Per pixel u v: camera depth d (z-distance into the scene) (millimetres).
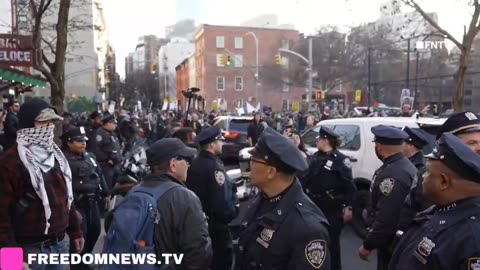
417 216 2297
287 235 2328
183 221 2709
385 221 3688
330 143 5223
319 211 2469
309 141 8797
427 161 2186
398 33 27516
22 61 8469
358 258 6199
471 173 1971
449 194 2039
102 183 5867
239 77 63688
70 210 3963
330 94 62219
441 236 1994
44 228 3354
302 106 55688
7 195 3191
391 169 3793
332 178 5109
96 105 40219
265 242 2383
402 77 36156
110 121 7734
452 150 2008
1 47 8391
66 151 5168
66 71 43031
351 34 48250
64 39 8711
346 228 7688
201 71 65000
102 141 7582
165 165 2895
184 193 2781
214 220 4387
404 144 4316
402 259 2174
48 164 3436
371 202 4027
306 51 55062
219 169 4383
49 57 21531
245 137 15617
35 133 3391
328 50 51562
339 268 5242
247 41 63750
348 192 5188
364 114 22703
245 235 2555
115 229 2652
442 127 2906
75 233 4008
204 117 24859
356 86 51375
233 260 4723
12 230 3221
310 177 5184
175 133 5508
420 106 28406
